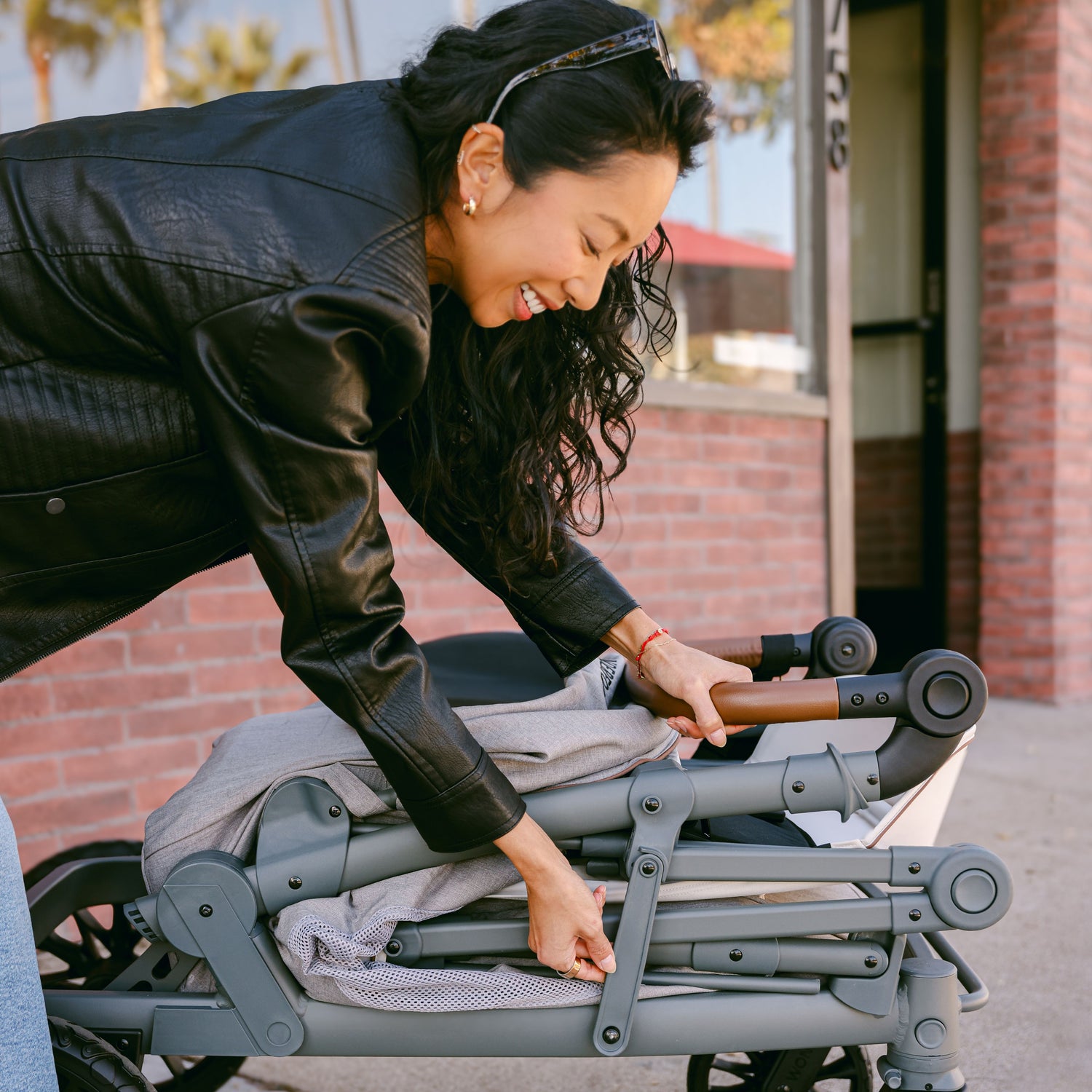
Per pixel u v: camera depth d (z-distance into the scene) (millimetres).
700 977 1185
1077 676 4973
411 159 1035
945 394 5219
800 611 4051
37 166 1028
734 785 1155
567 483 1351
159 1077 1828
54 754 2363
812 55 4039
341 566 1005
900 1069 1180
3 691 2293
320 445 984
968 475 5188
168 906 1168
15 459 1027
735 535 3801
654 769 1184
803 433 4055
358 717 1036
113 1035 1187
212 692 2609
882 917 1157
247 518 1009
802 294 4145
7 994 1005
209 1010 1177
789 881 1164
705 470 3691
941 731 1139
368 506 1029
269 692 2711
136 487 1071
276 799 1195
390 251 988
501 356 1260
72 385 1028
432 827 1080
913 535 5371
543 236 1031
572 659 1347
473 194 1038
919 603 5367
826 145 4043
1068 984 2180
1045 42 4793
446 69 1025
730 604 3789
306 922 1121
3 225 1005
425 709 1050
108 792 2441
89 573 1112
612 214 1022
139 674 2488
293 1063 1942
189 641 2570
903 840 1368
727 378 3975
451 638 1648
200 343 969
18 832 2314
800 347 4160
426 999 1146
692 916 1172
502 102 1004
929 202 5199
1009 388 4930
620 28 1014
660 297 1357
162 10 3115
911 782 1159
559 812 1163
